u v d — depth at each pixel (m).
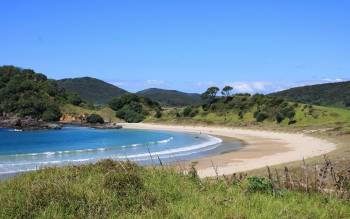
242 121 127.19
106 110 166.62
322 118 109.94
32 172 10.05
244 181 11.77
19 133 111.62
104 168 10.30
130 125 147.38
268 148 61.38
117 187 9.05
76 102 166.62
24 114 144.38
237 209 8.98
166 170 11.38
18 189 8.88
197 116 144.00
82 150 62.09
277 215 8.96
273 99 129.00
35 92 155.75
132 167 10.61
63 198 8.37
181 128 129.38
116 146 69.12
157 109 170.75
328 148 56.94
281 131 102.69
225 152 55.88
